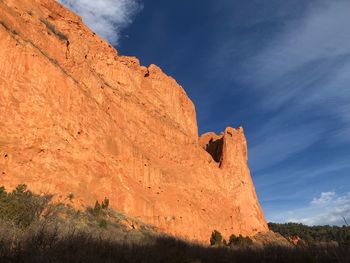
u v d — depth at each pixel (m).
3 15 45.28
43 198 19.88
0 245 10.87
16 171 34.97
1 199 16.98
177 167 70.06
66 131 44.06
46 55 48.75
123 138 56.47
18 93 40.12
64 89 46.66
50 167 38.69
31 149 38.41
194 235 59.66
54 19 62.88
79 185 40.72
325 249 12.09
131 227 39.12
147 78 87.94
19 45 42.62
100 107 54.41
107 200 40.75
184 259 21.95
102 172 46.47
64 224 17.75
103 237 17.27
